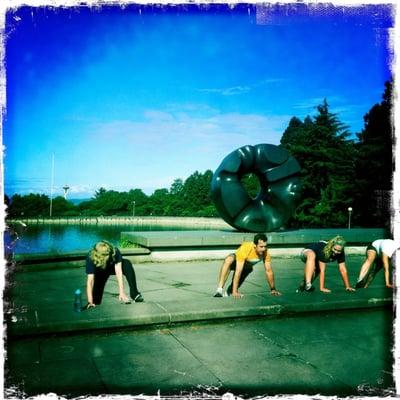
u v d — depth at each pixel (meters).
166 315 5.66
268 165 13.40
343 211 44.78
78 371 4.30
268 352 4.93
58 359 4.59
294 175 13.64
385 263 7.66
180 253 11.79
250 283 8.66
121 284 6.29
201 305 6.16
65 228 99.12
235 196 12.83
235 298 6.68
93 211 148.50
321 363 4.62
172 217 120.50
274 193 13.36
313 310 6.47
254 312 6.11
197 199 128.38
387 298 6.91
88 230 91.88
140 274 9.65
